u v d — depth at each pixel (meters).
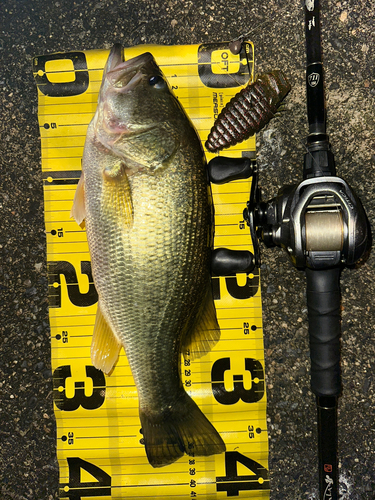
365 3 0.47
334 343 0.41
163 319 0.40
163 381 0.41
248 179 0.46
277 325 0.47
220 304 0.46
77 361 0.46
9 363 0.47
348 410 0.47
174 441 0.42
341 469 0.46
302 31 0.47
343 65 0.47
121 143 0.40
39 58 0.47
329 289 0.41
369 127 0.47
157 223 0.39
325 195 0.40
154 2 0.48
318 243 0.39
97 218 0.40
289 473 0.46
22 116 0.48
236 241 0.46
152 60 0.41
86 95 0.46
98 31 0.48
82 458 0.46
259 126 0.45
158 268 0.40
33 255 0.48
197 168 0.40
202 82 0.46
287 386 0.47
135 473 0.46
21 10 0.48
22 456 0.47
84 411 0.46
